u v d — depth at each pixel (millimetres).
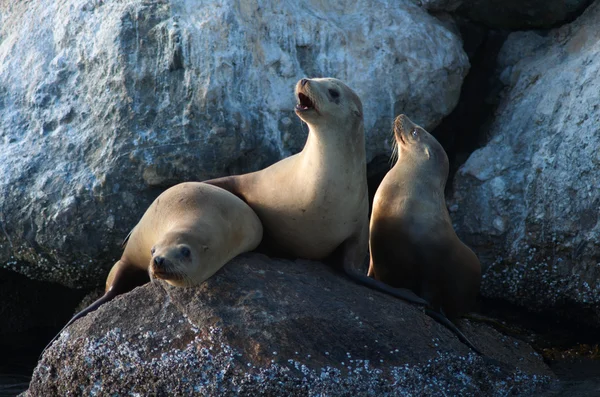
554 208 35188
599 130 34719
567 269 34625
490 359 27531
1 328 37656
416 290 30516
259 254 27078
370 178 39312
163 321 24438
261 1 37156
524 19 41750
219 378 23172
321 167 26656
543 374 28578
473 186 38062
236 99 35375
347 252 28125
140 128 35031
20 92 37562
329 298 25891
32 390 25328
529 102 38750
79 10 37750
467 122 42281
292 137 36062
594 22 39719
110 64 35969
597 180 34094
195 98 34938
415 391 24578
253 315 24219
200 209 25891
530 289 35938
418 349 25609
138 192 34625
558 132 36406
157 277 23625
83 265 35406
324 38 37594
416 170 30969
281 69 36625
